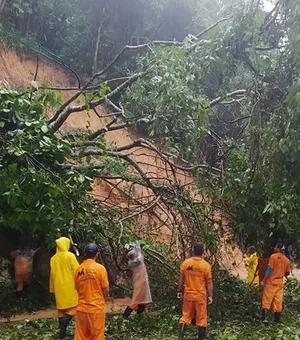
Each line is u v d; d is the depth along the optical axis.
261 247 10.52
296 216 8.32
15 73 17.00
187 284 7.66
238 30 8.51
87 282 6.18
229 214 10.07
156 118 9.59
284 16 8.07
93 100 10.93
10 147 8.61
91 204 9.87
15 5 17.75
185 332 8.36
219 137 11.01
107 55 20.28
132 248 9.02
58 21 20.31
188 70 9.41
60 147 9.34
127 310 8.83
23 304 9.79
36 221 8.77
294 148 7.67
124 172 10.58
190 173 10.61
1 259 10.18
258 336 8.12
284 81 8.71
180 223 9.86
